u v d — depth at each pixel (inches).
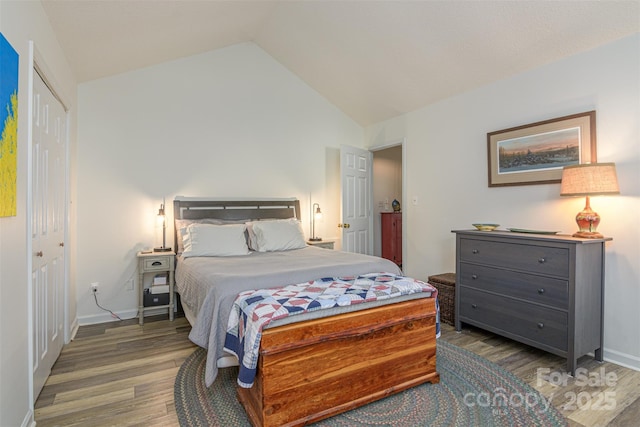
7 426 54.1
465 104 136.9
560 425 65.9
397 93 155.0
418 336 80.0
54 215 92.0
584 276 87.8
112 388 80.0
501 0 94.3
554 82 107.2
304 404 65.3
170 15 105.3
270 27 146.8
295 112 176.2
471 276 114.0
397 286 81.0
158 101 141.6
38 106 75.8
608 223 94.7
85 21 88.5
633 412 70.1
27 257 63.7
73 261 119.6
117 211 133.2
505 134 121.0
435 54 123.1
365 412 70.0
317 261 106.7
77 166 126.1
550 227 109.0
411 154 163.9
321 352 67.1
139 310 125.6
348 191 182.1
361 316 71.8
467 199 136.9
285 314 64.1
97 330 119.9
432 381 81.7
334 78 165.0
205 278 89.2
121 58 121.0
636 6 82.8
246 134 162.1
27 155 63.7
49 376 85.4
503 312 103.7
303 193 178.7
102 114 130.6
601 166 88.4
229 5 115.9
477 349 102.3
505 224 122.7
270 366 61.8
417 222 160.6
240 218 154.2
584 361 93.9
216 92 154.8
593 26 91.7
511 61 113.2
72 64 109.3
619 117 92.4
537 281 94.3
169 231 142.9
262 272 89.0
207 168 152.1
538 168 111.3
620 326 92.2
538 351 100.8
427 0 103.2
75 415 69.2
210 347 74.8
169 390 79.3
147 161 139.1
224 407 72.6
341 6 118.9
